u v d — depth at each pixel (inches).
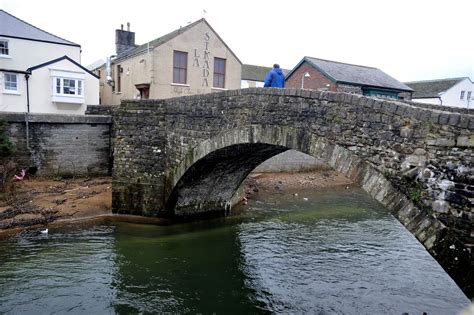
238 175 615.8
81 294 366.0
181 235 543.5
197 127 496.4
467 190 236.7
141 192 589.0
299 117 351.3
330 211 705.0
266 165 957.8
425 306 361.7
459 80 1411.2
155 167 581.3
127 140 588.7
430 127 255.4
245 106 410.6
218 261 461.1
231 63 989.2
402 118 272.8
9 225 509.4
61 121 730.2
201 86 945.5
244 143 414.3
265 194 812.6
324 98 329.1
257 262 463.5
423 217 259.4
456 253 241.6
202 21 931.3
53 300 351.9
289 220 639.1
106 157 790.5
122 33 1198.3
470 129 234.7
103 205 602.9
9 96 914.7
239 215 662.5
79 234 511.5
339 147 317.7
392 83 1071.0
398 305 363.9
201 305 363.3
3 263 417.4
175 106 545.0
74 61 981.2
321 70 1010.7
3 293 358.0
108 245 483.5
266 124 384.5
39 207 569.3
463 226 238.8
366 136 297.6
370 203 781.3
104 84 1194.0
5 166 641.6
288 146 362.3
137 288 387.9
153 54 870.4
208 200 639.8
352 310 354.9
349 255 490.0
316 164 1031.0
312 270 442.9
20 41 984.9
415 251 508.4
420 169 261.9
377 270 445.1
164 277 414.0
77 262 431.2
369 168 295.6
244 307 361.1
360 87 992.2
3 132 668.1
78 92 994.7
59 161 742.5
